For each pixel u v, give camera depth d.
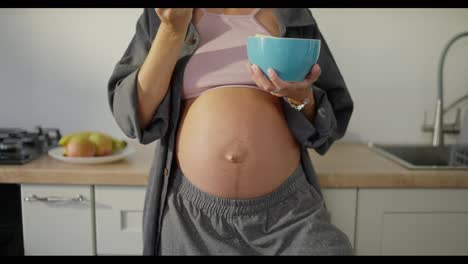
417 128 1.64
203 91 0.88
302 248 0.83
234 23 0.91
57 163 1.23
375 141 1.63
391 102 1.62
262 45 0.70
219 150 0.85
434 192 1.16
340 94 0.97
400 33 1.57
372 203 1.16
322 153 1.01
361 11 1.56
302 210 0.88
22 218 1.18
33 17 1.56
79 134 1.32
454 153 1.57
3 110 1.62
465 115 1.56
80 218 1.18
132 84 0.81
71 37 1.57
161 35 0.78
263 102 0.87
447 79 1.60
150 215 0.92
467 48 1.58
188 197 0.88
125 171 1.15
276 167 0.87
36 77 1.60
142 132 0.86
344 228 1.17
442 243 1.18
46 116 1.62
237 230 0.86
